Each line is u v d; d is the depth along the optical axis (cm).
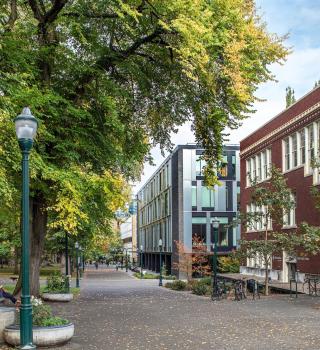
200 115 2525
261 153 4266
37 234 2264
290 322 1667
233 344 1277
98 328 1538
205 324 1628
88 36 2177
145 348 1223
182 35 1831
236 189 6619
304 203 3353
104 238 5122
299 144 3497
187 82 2417
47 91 1894
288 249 2784
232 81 1972
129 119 2778
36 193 2122
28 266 1041
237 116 2231
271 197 2902
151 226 9006
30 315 1034
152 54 2383
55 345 1231
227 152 6650
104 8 2027
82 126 2180
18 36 1944
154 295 2933
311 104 3294
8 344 1224
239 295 2556
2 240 5484
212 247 6506
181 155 6581
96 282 4919
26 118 1055
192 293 3070
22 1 2052
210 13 1816
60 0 1995
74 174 1933
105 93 2364
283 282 3506
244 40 1989
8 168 1548
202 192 6594
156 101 2734
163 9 1873
